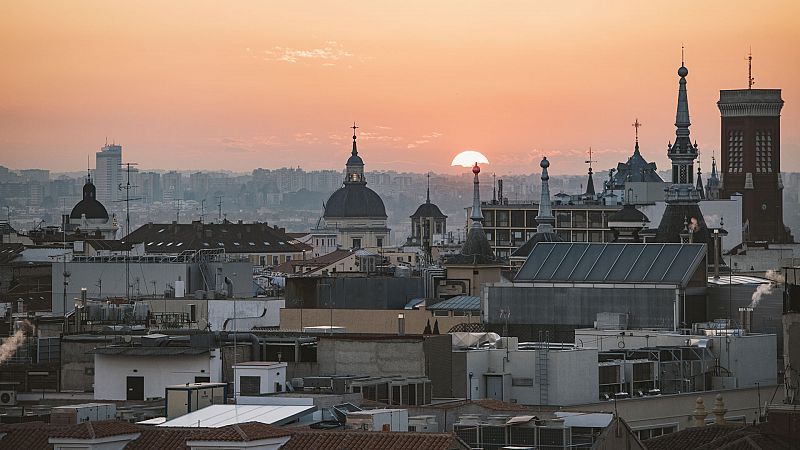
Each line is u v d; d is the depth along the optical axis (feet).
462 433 586.04
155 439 542.98
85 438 540.93
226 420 576.61
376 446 524.11
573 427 602.03
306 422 584.81
